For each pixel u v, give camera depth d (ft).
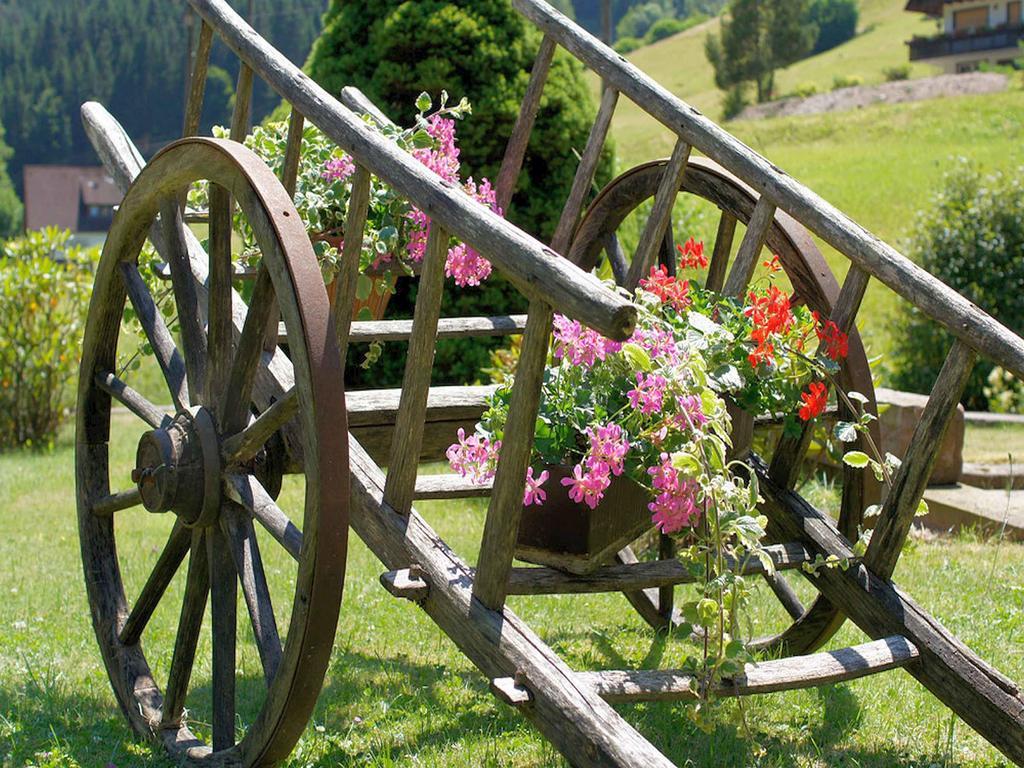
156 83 197.16
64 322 30.42
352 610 14.60
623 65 12.40
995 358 9.18
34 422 30.40
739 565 8.70
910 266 9.74
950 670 9.35
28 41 202.59
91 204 175.11
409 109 24.73
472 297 25.25
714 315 10.68
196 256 11.70
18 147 199.11
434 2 24.54
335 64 25.00
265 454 10.14
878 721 10.89
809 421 10.56
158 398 36.76
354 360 24.59
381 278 12.39
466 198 8.52
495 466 9.09
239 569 9.43
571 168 25.68
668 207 11.68
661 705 10.96
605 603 15.14
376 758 9.86
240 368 9.55
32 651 13.06
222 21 10.93
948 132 93.25
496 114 24.63
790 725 10.78
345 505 8.29
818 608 11.58
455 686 11.93
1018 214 33.17
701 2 321.52
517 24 24.97
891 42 207.10
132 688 10.99
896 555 9.94
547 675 7.91
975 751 10.31
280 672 8.64
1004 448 24.16
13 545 18.72
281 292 8.46
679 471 8.37
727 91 181.88
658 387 8.61
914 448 9.69
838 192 73.10
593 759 7.47
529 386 8.00
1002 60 167.73
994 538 17.75
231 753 9.32
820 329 10.41
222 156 9.18
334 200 11.87
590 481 8.55
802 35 183.52
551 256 7.77
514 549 8.43
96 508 11.62
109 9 201.16
